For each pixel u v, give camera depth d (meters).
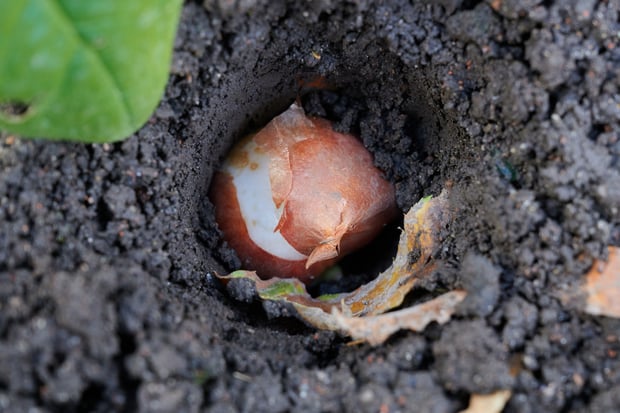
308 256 0.25
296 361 0.22
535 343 0.21
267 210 0.24
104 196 0.22
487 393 0.21
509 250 0.22
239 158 0.25
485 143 0.23
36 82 0.20
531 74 0.22
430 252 0.23
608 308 0.21
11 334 0.20
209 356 0.21
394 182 0.25
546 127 0.22
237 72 0.24
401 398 0.21
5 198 0.21
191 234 0.24
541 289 0.22
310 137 0.25
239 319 0.23
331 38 0.24
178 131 0.24
